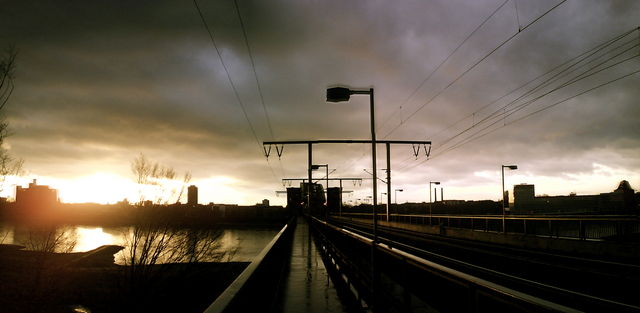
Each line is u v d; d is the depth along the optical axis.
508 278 6.23
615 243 17.06
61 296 30.98
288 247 21.44
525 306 2.78
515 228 28.11
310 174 34.97
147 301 30.59
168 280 33.22
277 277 11.64
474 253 21.11
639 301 10.20
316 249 21.92
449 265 8.67
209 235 40.06
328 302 9.08
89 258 51.50
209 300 30.36
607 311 4.02
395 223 46.31
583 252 18.66
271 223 163.50
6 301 28.34
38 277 32.25
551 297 5.12
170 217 34.53
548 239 21.12
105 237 113.50
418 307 5.50
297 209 97.25
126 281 32.28
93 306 29.61
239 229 141.00
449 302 4.40
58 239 36.94
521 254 18.92
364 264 10.06
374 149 14.36
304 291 10.33
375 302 7.84
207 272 38.72
